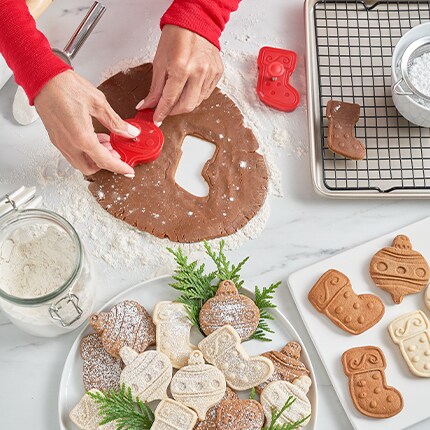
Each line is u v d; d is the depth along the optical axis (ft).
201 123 3.94
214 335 3.43
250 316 3.48
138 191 3.82
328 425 3.51
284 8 4.21
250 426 3.29
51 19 4.17
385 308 3.66
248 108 4.01
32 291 3.35
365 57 4.10
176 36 3.63
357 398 3.46
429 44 3.85
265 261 3.76
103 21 4.17
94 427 3.36
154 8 4.20
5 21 3.36
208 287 3.59
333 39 4.14
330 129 3.81
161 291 3.66
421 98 3.69
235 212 3.80
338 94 4.04
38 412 3.52
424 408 3.46
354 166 3.88
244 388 3.40
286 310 3.69
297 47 4.17
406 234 3.77
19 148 3.94
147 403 3.45
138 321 3.51
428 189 3.82
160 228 3.76
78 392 3.51
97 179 3.84
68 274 3.36
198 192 3.86
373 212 3.86
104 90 4.00
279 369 3.44
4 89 4.04
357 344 3.59
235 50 4.14
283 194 3.87
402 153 3.91
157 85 3.78
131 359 3.41
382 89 4.04
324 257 3.78
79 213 3.82
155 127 3.83
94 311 3.65
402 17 4.18
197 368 3.37
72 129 3.38
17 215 3.32
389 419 3.45
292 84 4.08
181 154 3.92
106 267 3.74
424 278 3.64
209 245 3.76
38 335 3.57
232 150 3.91
